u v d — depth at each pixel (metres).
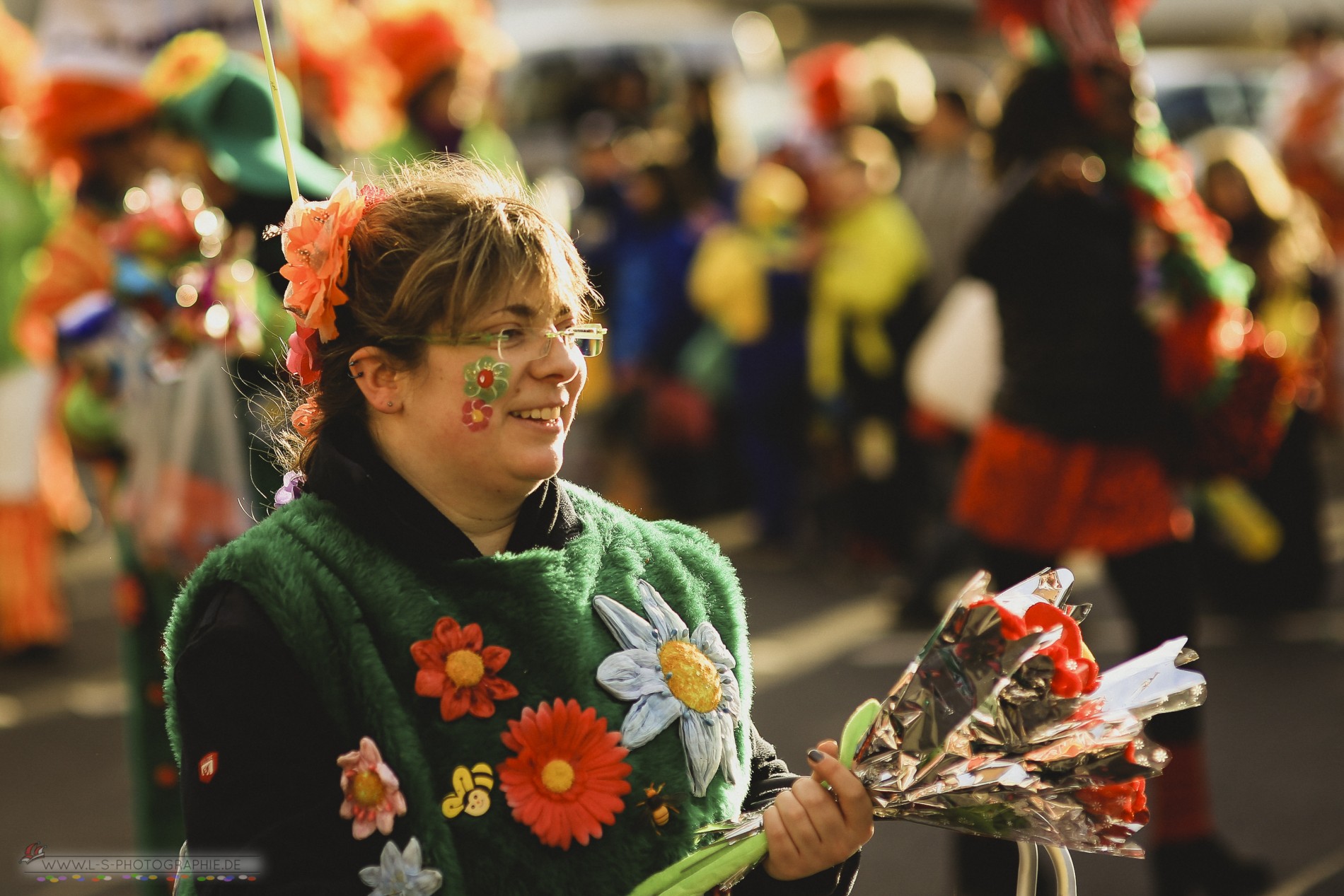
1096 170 4.32
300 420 2.13
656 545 2.21
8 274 6.85
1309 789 5.25
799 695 6.31
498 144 6.87
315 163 4.16
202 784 1.88
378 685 1.91
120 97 4.75
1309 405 6.95
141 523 3.77
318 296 1.99
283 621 1.91
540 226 2.03
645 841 2.00
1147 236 4.31
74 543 9.41
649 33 13.55
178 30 4.68
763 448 8.73
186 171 4.09
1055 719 1.93
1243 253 6.53
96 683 6.84
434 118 6.45
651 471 9.12
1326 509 9.23
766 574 8.37
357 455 2.05
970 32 19.14
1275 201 6.55
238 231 4.03
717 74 10.64
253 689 1.89
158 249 3.87
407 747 1.90
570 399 2.04
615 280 8.78
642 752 2.03
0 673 6.98
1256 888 4.39
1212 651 6.79
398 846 1.89
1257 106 13.05
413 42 6.36
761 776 2.25
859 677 6.53
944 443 7.07
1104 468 4.29
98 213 4.90
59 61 4.80
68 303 4.84
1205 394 4.26
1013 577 4.42
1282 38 18.44
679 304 8.72
